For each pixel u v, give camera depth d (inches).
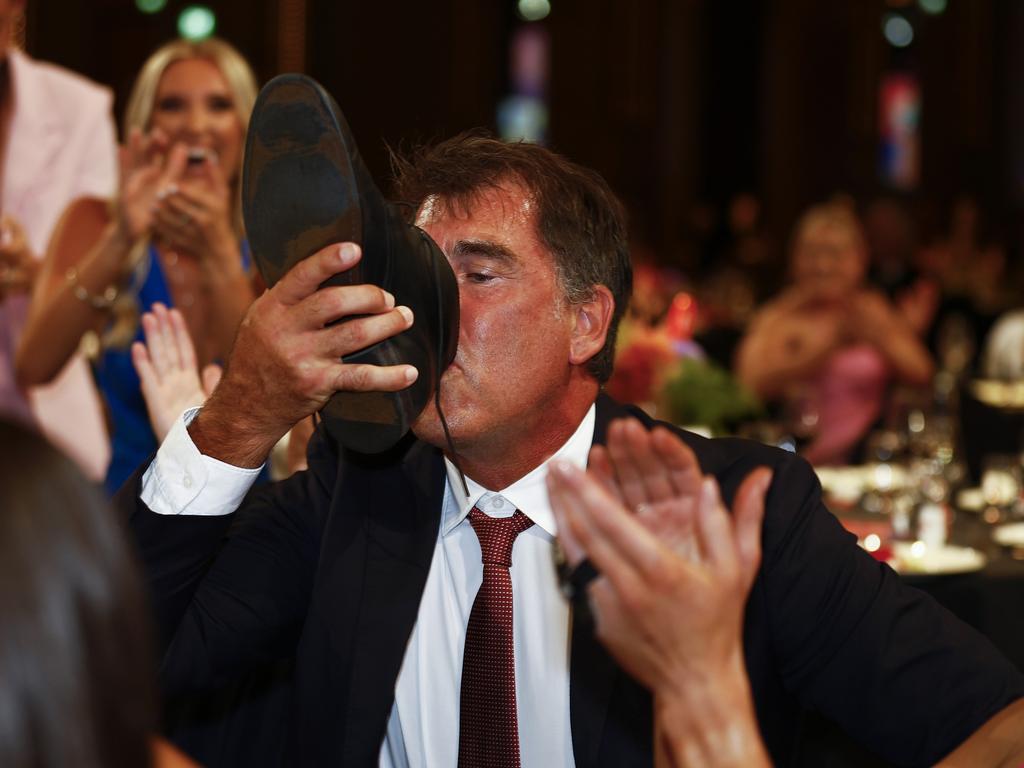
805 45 462.3
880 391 180.7
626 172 427.2
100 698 21.4
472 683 53.9
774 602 51.6
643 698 50.9
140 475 52.6
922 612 51.4
